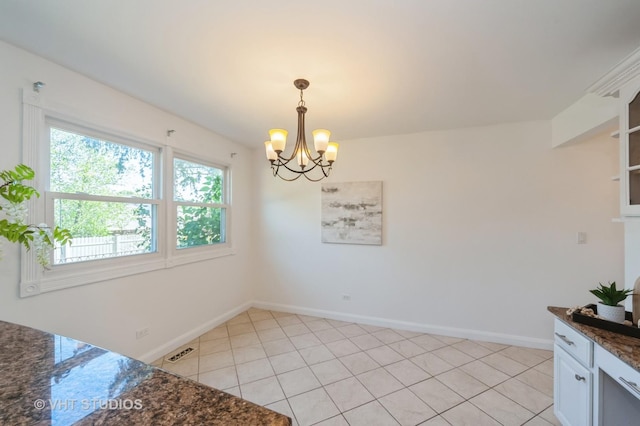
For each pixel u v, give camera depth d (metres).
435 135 3.01
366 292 3.27
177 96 2.21
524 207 2.68
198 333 2.89
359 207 3.29
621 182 1.49
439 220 2.98
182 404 0.65
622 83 1.46
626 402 1.25
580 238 2.51
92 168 2.04
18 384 0.73
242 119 2.72
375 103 2.31
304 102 2.30
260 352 2.56
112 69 1.82
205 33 1.45
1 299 1.54
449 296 2.94
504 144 2.75
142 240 2.41
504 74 1.83
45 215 1.75
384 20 1.33
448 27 1.38
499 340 2.75
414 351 2.58
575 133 2.26
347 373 2.21
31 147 1.65
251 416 0.61
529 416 1.73
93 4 1.25
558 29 1.38
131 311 2.23
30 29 1.44
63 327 1.80
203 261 2.99
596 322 1.37
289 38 1.48
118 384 0.73
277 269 3.71
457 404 1.84
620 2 1.20
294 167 3.62
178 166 2.80
